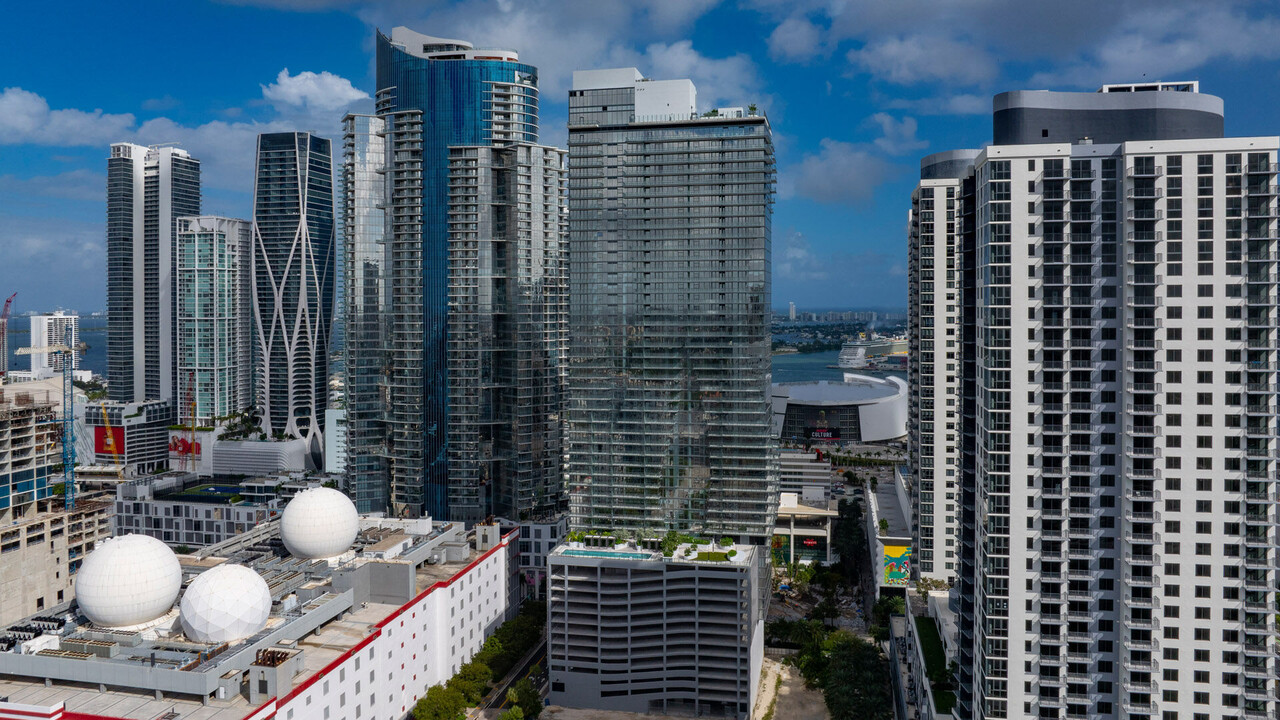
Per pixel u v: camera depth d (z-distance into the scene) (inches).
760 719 7628.0
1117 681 5241.1
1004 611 5305.1
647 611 7780.5
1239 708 5004.9
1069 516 5231.3
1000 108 5531.5
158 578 6264.8
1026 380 5241.1
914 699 7219.5
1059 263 5182.1
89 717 5191.9
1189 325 4995.1
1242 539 4972.9
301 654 5802.2
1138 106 5378.9
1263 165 4884.4
